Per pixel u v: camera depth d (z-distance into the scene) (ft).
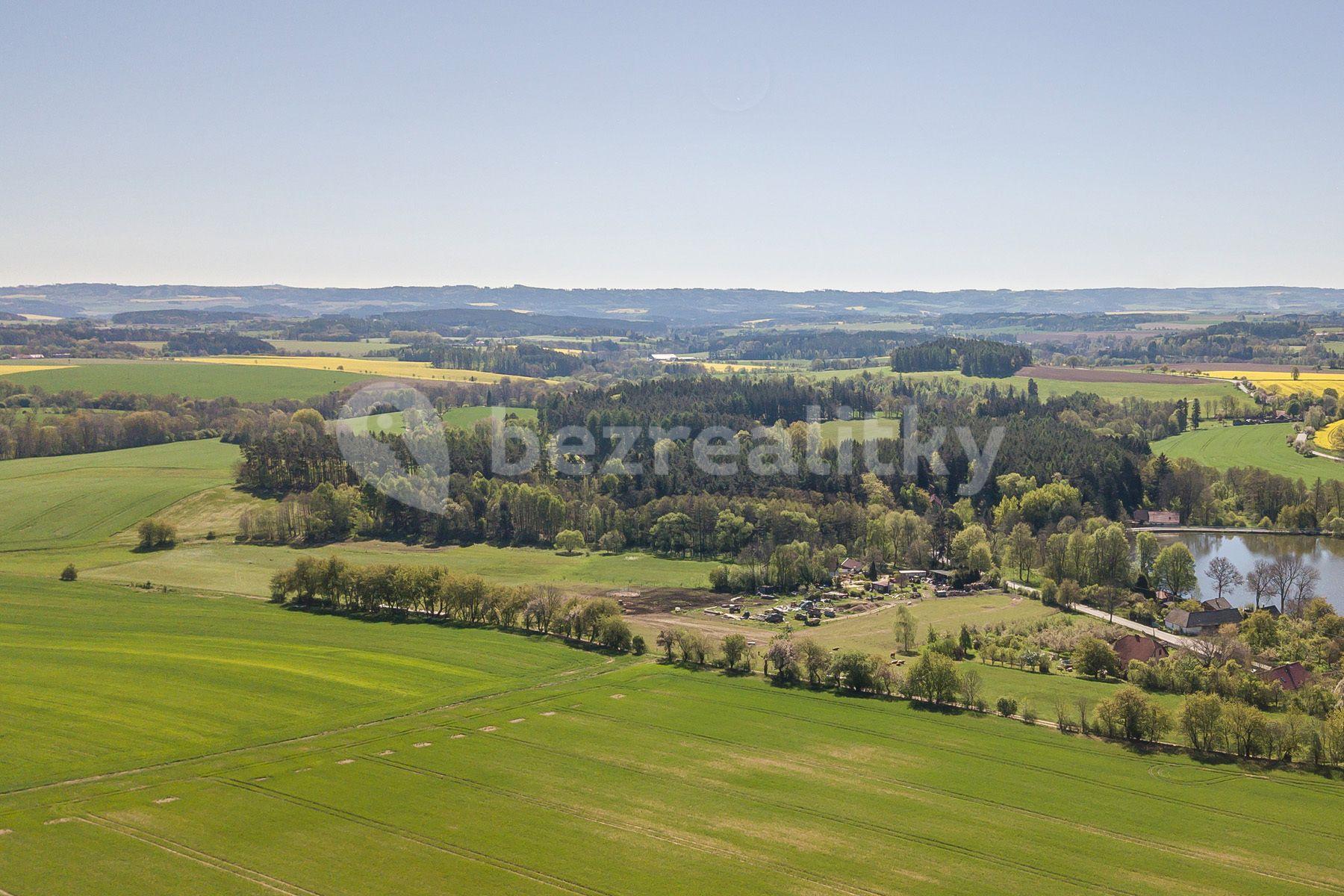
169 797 260.83
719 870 230.27
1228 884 228.43
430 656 398.83
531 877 224.12
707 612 486.79
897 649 424.87
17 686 342.44
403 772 281.74
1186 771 291.38
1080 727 326.44
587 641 424.46
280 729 313.12
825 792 275.39
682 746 307.58
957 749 308.19
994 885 226.79
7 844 231.91
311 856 230.68
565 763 291.99
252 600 485.56
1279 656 415.85
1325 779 285.84
